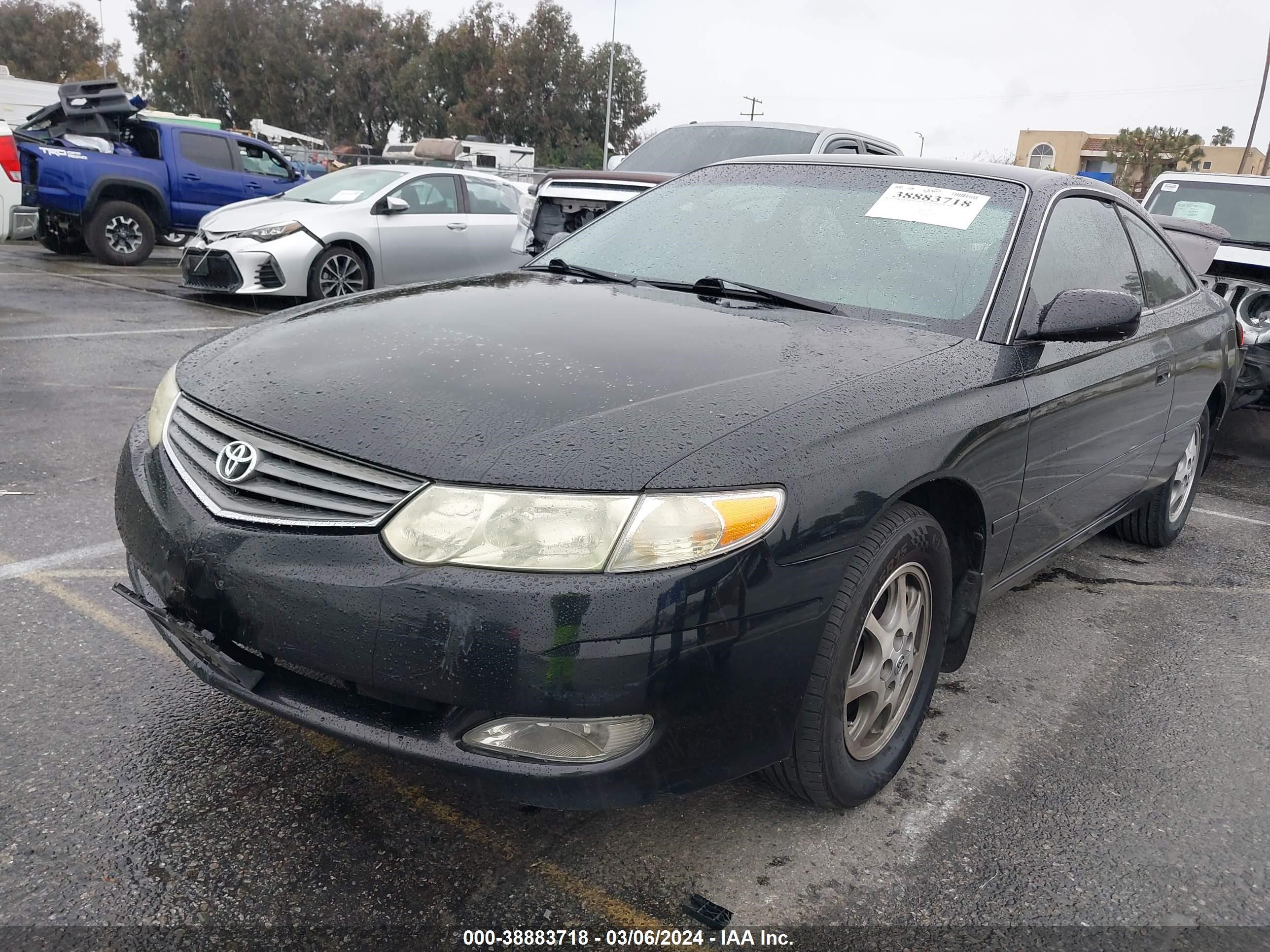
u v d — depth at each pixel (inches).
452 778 75.0
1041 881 88.0
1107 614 153.3
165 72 2172.7
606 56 1963.6
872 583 85.5
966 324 107.9
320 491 78.2
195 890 78.9
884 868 88.1
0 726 98.2
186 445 88.7
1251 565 181.6
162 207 488.7
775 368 90.7
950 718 116.6
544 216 305.1
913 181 126.7
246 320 349.1
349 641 74.0
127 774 92.7
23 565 135.1
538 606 70.9
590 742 74.0
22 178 443.8
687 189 140.8
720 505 74.2
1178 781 106.3
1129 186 1957.4
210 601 80.0
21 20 2261.3
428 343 93.4
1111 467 135.9
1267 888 89.4
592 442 75.8
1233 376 181.6
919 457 88.6
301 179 550.0
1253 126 1541.6
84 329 306.8
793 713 81.7
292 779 94.2
